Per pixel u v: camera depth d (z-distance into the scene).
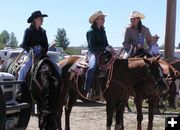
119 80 9.63
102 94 9.75
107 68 9.72
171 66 11.42
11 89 7.82
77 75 10.31
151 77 9.66
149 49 11.27
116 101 9.69
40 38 9.43
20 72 9.09
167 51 16.75
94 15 9.98
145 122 12.97
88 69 9.93
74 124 12.44
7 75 8.04
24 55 9.52
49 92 8.37
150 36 11.21
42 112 8.21
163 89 9.74
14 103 7.86
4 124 7.16
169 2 16.61
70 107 10.86
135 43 10.91
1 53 28.19
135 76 9.77
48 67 8.66
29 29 9.32
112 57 9.84
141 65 9.69
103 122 12.91
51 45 12.90
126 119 13.57
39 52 9.13
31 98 8.02
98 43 10.09
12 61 10.14
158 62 9.83
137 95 10.12
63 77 10.75
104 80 9.69
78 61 10.59
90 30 10.05
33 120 12.82
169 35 16.69
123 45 11.02
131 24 11.01
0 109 6.91
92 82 9.90
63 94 10.56
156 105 10.95
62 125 12.33
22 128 7.88
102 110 15.91
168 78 10.91
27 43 9.29
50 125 8.14
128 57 10.77
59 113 10.45
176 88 11.10
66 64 10.85
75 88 10.52
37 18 9.30
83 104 17.94
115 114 10.41
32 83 8.69
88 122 12.89
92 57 9.97
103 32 10.17
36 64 8.86
